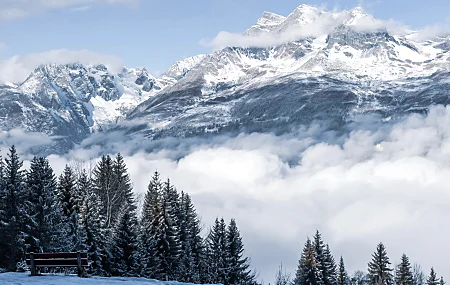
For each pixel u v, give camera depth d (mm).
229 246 74688
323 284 85938
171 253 65625
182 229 73125
